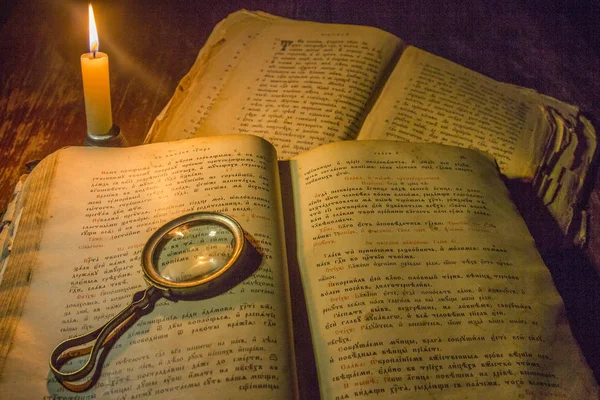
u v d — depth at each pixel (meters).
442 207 0.41
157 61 0.61
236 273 0.35
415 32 0.64
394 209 0.40
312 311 0.35
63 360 0.32
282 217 0.39
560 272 0.41
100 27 0.65
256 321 0.33
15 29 0.65
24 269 0.36
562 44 0.64
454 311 0.35
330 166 0.43
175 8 0.68
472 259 0.38
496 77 0.59
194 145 0.43
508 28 0.66
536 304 0.36
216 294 0.34
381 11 0.67
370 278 0.36
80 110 0.55
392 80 0.54
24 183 0.42
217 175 0.41
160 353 0.32
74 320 0.34
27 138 0.52
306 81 0.53
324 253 0.38
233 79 0.54
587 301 0.39
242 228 0.37
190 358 0.32
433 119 0.51
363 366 0.33
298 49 0.56
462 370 0.33
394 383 0.32
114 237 0.38
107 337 0.33
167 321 0.34
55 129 0.53
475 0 0.69
